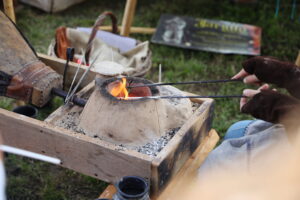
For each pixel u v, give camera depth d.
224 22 4.03
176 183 1.68
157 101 1.71
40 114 2.58
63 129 1.63
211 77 3.34
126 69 2.47
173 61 3.46
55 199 2.14
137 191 1.46
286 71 1.59
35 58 1.99
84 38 2.82
